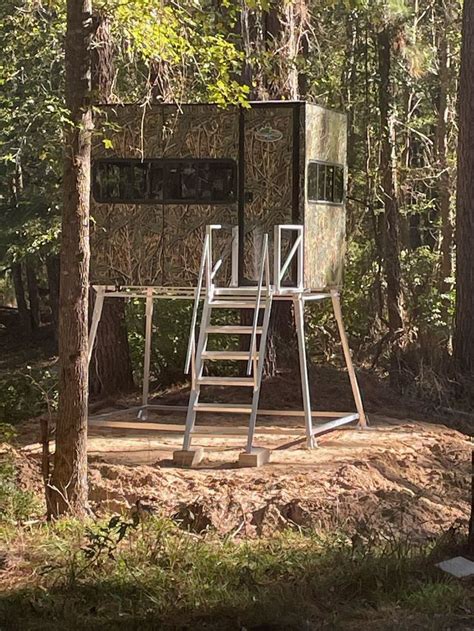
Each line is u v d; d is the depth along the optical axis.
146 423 14.77
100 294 14.97
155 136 14.42
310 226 14.14
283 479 11.34
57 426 10.19
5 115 18.27
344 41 23.69
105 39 15.24
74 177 9.88
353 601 7.86
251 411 12.66
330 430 14.87
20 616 7.58
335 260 15.06
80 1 9.88
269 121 14.05
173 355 19.72
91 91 9.87
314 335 21.41
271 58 14.59
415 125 28.16
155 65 14.73
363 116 24.34
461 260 18.78
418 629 7.26
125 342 18.64
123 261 14.69
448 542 8.98
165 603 7.74
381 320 22.00
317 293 14.92
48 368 24.34
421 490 11.65
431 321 21.28
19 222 23.66
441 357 18.61
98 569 8.55
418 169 25.84
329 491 10.88
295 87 17.30
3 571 8.67
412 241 33.03
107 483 11.27
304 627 7.29
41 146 16.77
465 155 18.77
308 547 9.26
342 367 19.88
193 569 8.45
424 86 27.25
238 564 8.63
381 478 11.69
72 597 7.92
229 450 13.34
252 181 14.17
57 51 18.34
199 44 10.98
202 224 14.36
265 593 7.91
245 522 10.20
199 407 12.85
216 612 7.57
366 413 16.50
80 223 9.95
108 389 18.45
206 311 13.34
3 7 16.91
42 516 10.41
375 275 22.55
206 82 12.16
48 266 30.53
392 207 23.02
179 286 14.50
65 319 10.05
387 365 19.73
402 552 8.80
